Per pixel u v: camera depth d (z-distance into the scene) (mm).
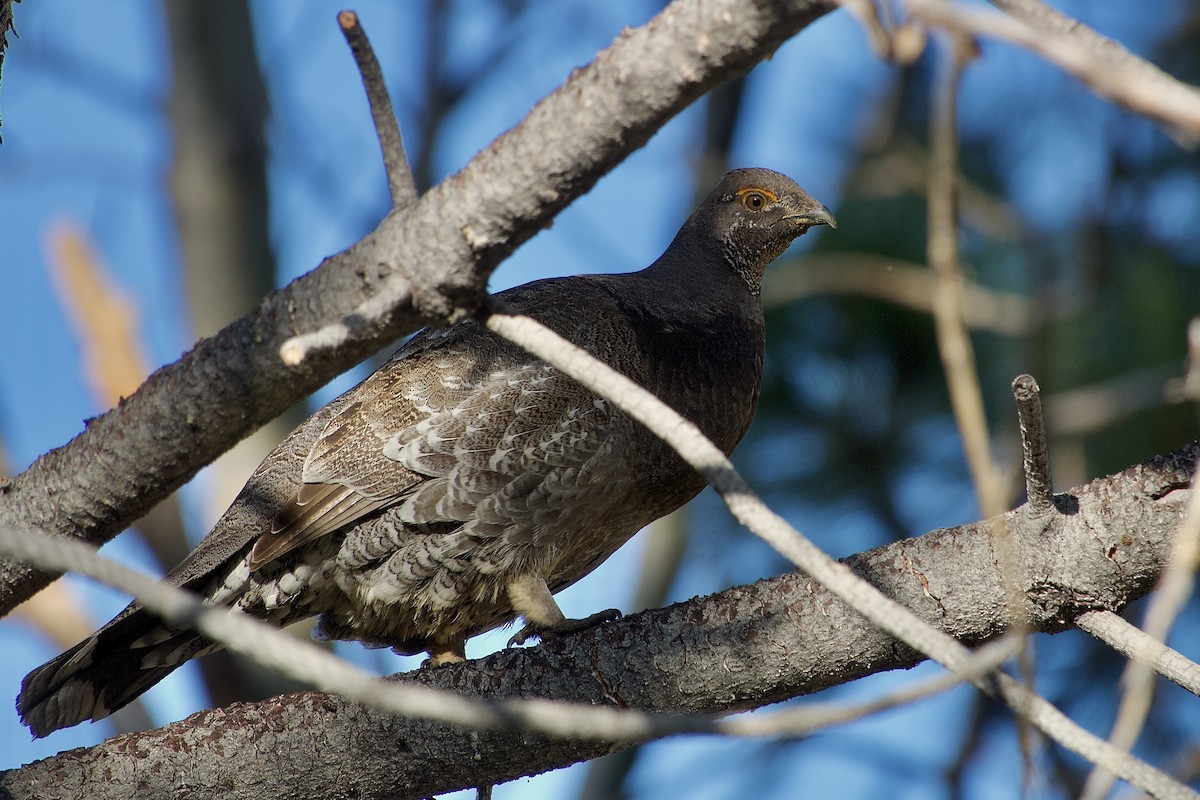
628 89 5547
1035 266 12133
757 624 7027
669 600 14727
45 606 13898
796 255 13820
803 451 13625
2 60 7578
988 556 6684
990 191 13070
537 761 7273
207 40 15031
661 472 9203
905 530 13352
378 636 9836
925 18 3779
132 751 7238
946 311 4656
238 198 14766
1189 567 4609
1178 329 11539
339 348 6246
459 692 7293
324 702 7316
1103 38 4090
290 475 9125
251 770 7227
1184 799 4730
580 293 9359
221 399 6664
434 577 9016
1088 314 11781
